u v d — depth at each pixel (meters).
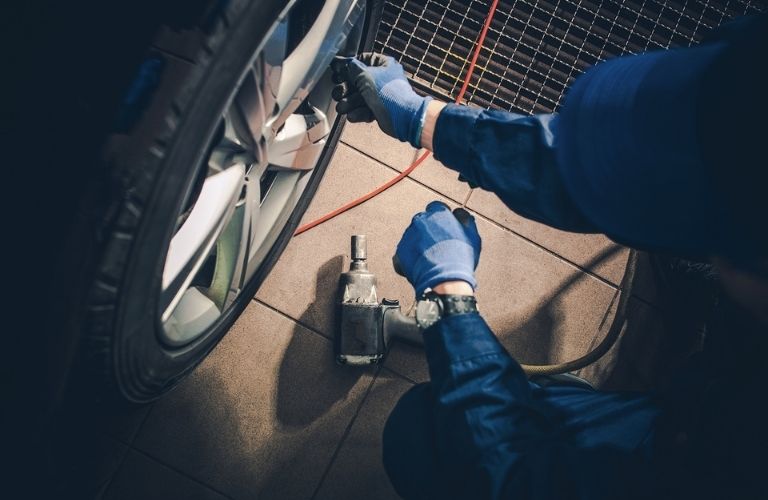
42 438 0.88
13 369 0.79
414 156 1.86
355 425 1.73
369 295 1.62
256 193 1.18
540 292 1.85
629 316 1.87
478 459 0.76
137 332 0.89
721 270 0.53
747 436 0.61
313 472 1.70
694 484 0.64
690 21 1.95
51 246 0.75
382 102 1.25
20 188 0.75
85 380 0.86
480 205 1.86
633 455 0.76
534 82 1.95
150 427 1.66
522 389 0.85
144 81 0.75
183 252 0.98
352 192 1.82
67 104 0.75
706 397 0.71
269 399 1.71
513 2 1.92
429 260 1.11
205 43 0.75
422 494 1.02
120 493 1.62
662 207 0.58
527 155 0.97
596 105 0.68
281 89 1.05
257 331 1.73
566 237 1.88
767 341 0.64
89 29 0.76
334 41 1.14
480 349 0.87
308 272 1.77
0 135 0.75
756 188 0.42
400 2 1.90
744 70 0.44
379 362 1.68
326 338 1.75
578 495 0.69
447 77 1.94
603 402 0.91
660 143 0.55
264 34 0.83
